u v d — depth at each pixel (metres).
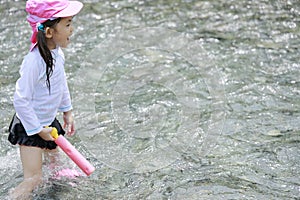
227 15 13.10
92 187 7.43
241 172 7.75
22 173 7.66
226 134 8.66
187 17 13.00
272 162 7.96
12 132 7.09
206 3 13.74
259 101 9.59
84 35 12.05
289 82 10.17
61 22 6.80
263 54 11.24
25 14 13.05
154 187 7.47
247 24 12.66
